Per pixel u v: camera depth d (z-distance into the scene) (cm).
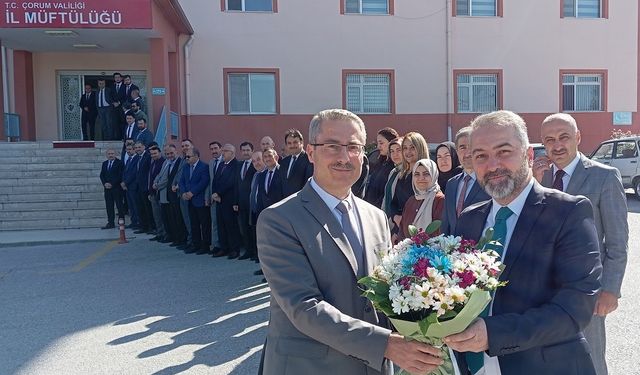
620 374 393
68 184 1284
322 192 227
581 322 193
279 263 210
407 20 1744
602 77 1850
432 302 182
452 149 510
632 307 543
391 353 192
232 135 1681
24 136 1611
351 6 1731
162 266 811
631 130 1872
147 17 1260
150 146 1066
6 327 539
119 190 1165
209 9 1655
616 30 1847
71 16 1238
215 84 1666
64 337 507
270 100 1706
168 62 1481
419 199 436
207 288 677
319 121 229
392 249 222
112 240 1043
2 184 1265
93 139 1574
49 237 1065
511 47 1794
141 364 439
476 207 242
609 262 288
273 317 221
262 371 226
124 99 1465
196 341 491
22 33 1327
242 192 828
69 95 1684
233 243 862
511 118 218
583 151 1844
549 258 205
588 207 210
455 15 1767
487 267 193
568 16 1834
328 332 195
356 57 1727
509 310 206
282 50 1694
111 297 645
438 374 205
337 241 216
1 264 850
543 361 200
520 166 214
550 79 1817
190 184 901
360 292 217
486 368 205
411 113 1758
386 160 591
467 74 1789
